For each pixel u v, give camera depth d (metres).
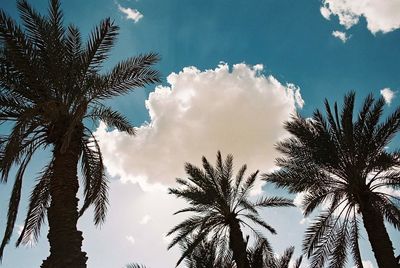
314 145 17.05
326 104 17.61
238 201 21.53
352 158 17.03
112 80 12.03
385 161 16.16
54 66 11.80
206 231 20.55
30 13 11.95
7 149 9.88
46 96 11.75
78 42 12.60
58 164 10.88
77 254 9.80
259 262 18.98
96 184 12.77
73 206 10.47
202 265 19.92
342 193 17.39
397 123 16.56
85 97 11.23
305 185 17.33
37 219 13.05
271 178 17.55
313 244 17.27
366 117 17.05
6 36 11.15
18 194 11.29
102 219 13.65
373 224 16.05
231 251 20.44
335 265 17.16
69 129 9.82
